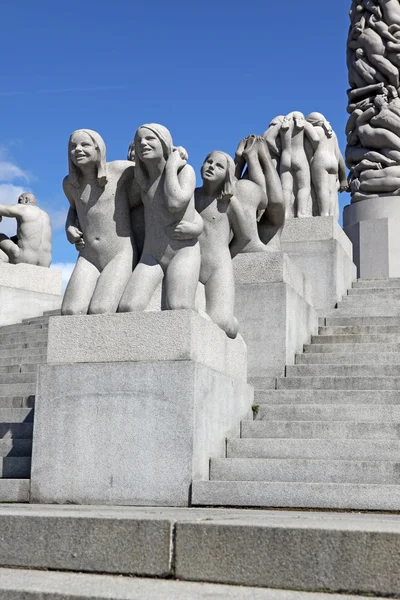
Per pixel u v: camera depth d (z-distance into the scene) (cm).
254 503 640
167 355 684
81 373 696
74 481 680
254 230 1045
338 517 529
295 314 1010
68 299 750
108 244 765
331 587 405
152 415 671
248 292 988
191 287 728
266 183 1077
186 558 435
